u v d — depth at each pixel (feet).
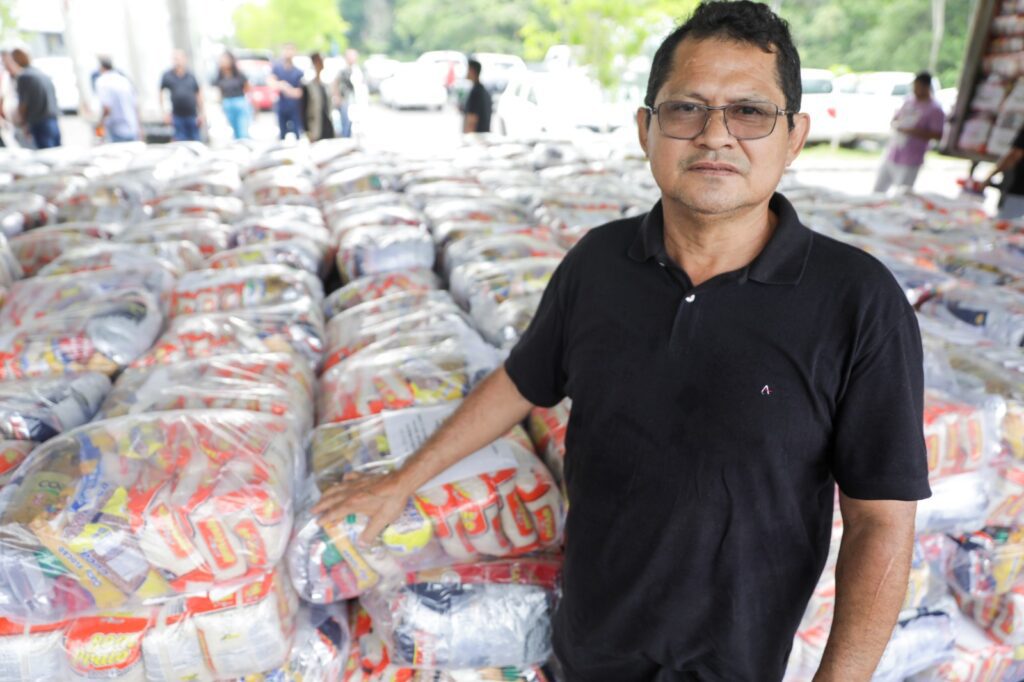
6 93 25.13
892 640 4.72
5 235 9.63
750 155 3.03
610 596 3.61
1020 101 20.53
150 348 6.26
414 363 5.73
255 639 3.92
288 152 16.06
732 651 3.47
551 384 4.05
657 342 3.32
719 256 3.34
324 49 93.40
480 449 4.39
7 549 3.59
